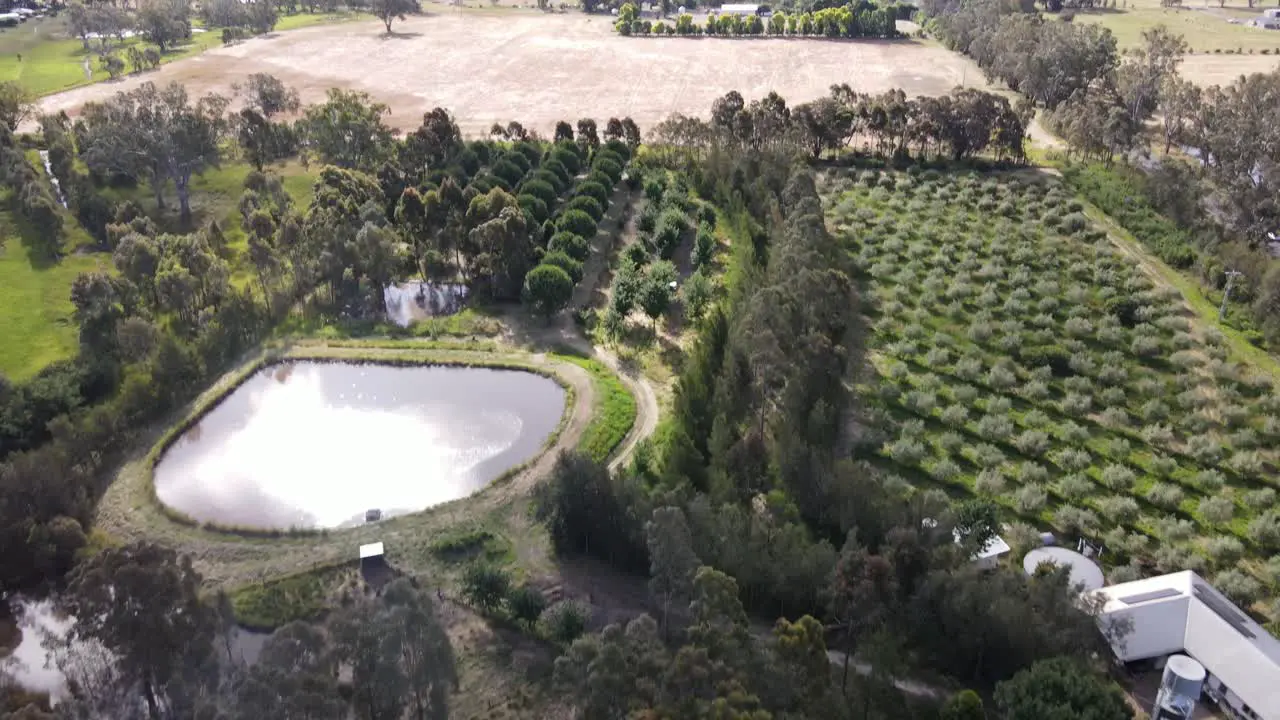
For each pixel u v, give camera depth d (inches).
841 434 4311.0
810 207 5974.4
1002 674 2970.0
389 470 4212.6
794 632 2652.6
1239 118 7632.9
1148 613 3097.9
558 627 3137.3
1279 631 3240.7
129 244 5438.0
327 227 5615.2
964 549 3284.9
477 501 3937.0
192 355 4803.2
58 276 5964.6
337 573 3535.9
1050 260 6003.9
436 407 4672.7
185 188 6909.5
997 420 4311.0
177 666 2625.5
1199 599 3164.4
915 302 5600.4
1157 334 5147.6
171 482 4136.3
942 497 3607.3
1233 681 2898.6
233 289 5497.1
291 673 2421.3
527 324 5447.8
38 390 4399.6
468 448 4352.9
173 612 2650.1
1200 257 5944.9
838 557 3193.9
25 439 4252.0
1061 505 3868.1
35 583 3565.5
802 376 4128.9
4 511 3565.5
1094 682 2573.8
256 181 6978.4
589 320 5403.5
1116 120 7677.2
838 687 2780.5
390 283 5905.5
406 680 2576.3
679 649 2662.4
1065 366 4820.4
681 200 6796.3
